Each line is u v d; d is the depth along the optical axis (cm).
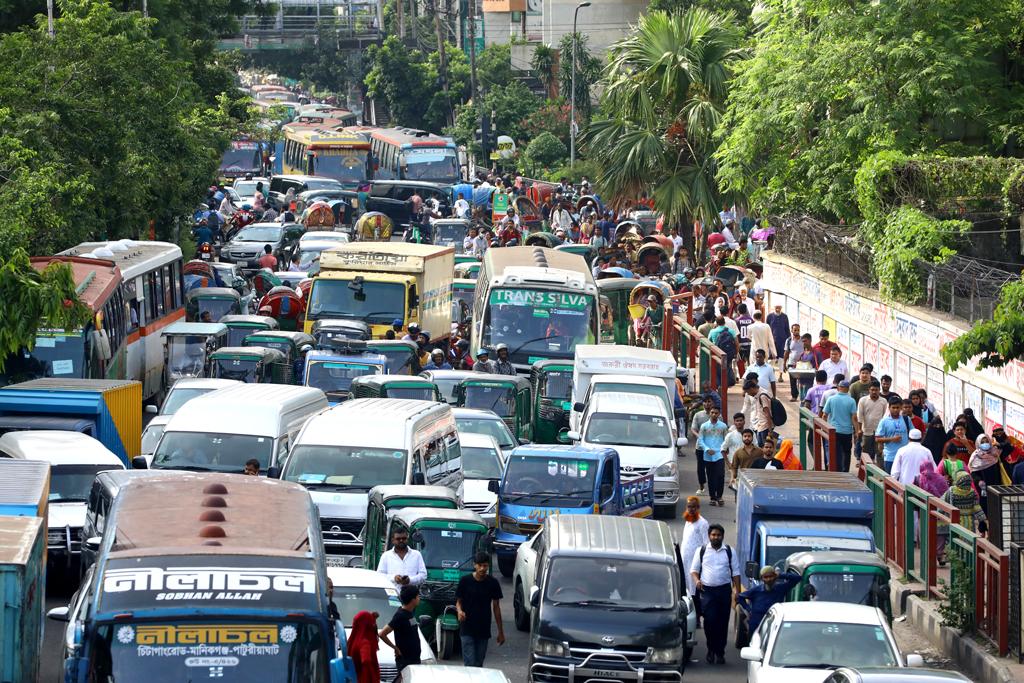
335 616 1880
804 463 4700
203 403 4016
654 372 5166
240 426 3928
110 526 1984
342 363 5372
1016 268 5278
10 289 3819
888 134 5897
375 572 2872
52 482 3634
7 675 2228
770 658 2642
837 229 6222
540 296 5959
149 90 7694
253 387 4338
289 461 3722
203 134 9325
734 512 4475
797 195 6594
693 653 3275
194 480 2214
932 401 4825
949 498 3594
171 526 1972
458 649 3127
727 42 8788
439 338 6906
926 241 5103
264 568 1855
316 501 3609
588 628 2877
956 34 5781
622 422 4588
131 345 5744
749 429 4416
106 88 6812
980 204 5412
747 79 6794
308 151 14150
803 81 6194
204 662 1786
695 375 6194
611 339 6675
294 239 9925
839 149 6075
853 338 5738
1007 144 5975
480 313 6106
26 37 6825
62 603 3447
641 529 3147
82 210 6412
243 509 2062
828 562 3003
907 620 3503
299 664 1802
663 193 8812
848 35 6122
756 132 6600
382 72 19850
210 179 9162
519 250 6600
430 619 2788
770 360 6216
